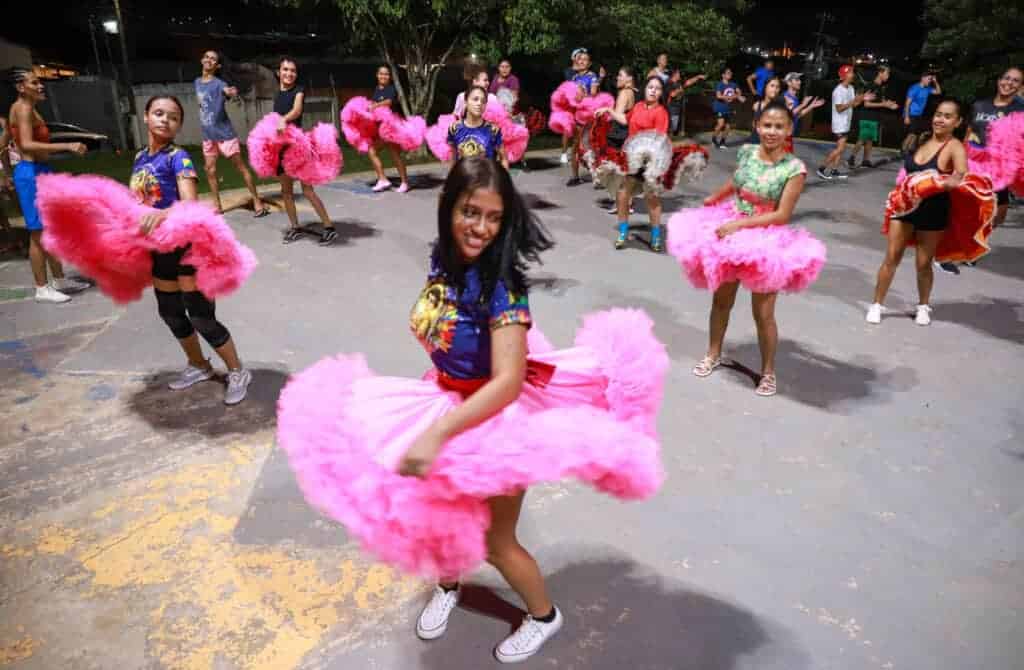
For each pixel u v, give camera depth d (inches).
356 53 1013.2
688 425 165.3
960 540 128.6
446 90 866.8
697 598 114.0
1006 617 111.3
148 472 145.3
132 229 146.0
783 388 183.9
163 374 187.0
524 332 80.2
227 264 152.2
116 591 114.7
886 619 110.5
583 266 282.7
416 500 79.3
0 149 254.5
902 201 212.1
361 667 101.4
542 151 577.0
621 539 127.3
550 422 82.0
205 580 117.0
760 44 1407.5
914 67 816.9
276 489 140.2
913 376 192.7
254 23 1219.2
